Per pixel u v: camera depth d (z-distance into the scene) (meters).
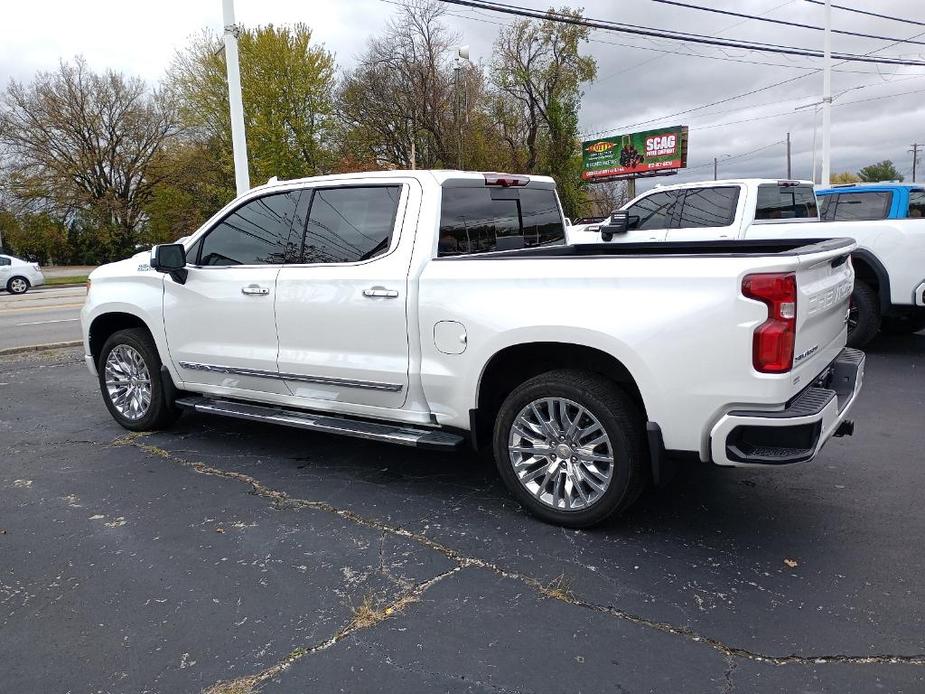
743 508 4.07
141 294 5.50
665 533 3.77
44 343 11.02
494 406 4.19
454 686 2.56
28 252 54.56
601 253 5.23
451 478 4.65
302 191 4.68
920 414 5.89
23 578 3.43
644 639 2.83
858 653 2.71
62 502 4.37
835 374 4.02
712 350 3.25
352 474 4.76
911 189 8.52
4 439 5.76
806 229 8.31
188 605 3.15
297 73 39.06
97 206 45.91
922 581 3.23
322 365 4.50
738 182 8.95
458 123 35.03
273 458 5.12
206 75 40.06
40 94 43.62
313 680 2.61
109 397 5.92
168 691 2.57
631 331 3.40
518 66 42.00
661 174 41.88
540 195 5.28
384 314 4.21
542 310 3.64
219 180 43.72
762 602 3.08
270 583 3.33
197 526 3.98
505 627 2.93
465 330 3.90
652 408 3.43
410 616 3.03
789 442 3.22
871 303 8.07
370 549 3.66
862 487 4.35
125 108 46.34
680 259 3.34
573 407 3.71
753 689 2.52
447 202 4.29
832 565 3.40
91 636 2.93
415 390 4.19
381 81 39.88
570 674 2.62
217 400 5.40
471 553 3.59
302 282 4.55
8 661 2.77
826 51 19.28
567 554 3.55
